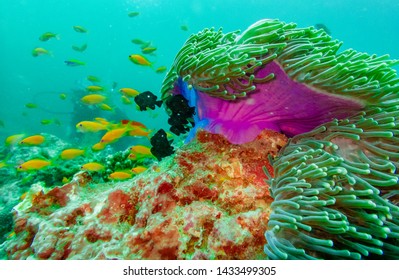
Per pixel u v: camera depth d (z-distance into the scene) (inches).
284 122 17.7
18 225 17.9
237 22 383.2
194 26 386.3
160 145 22.0
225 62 14.9
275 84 15.6
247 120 17.5
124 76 345.1
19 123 166.2
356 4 305.7
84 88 99.2
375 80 15.8
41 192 19.0
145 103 22.7
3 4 349.4
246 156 16.8
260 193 15.4
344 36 368.8
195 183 15.6
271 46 14.9
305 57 14.9
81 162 40.8
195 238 13.9
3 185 40.6
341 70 14.3
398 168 15.0
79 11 359.3
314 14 338.0
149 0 344.2
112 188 18.3
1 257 19.8
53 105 225.0
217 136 17.2
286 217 12.6
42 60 345.7
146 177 17.2
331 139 16.0
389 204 13.6
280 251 12.0
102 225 16.0
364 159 14.8
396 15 314.3
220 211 14.7
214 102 17.3
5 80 286.5
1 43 361.7
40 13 362.3
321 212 12.4
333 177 14.4
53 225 16.3
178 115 21.3
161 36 390.0
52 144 54.3
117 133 29.5
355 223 13.9
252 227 14.2
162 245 13.6
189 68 16.4
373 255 14.4
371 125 15.3
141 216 15.1
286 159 15.6
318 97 15.2
